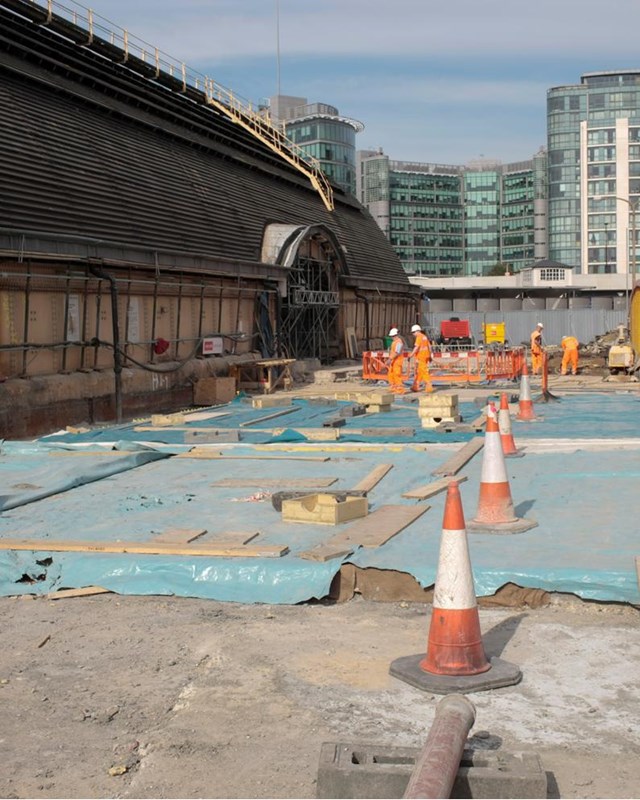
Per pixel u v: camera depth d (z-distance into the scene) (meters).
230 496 11.92
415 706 5.81
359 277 51.91
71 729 5.60
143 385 27.31
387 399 22.88
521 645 6.83
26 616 7.88
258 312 37.66
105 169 30.08
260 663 6.63
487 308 99.00
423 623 7.47
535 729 5.43
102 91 34.19
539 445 15.75
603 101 183.25
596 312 77.19
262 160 49.00
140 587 8.38
